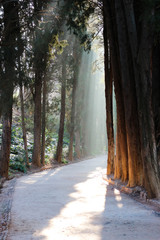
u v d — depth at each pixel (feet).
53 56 58.65
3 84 40.63
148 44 28.66
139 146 33.01
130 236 16.98
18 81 42.86
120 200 28.63
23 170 57.93
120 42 32.53
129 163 33.68
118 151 41.45
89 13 43.70
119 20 32.32
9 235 17.29
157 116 31.83
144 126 29.19
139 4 30.27
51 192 33.78
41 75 60.80
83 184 41.04
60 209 24.44
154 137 29.12
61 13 45.44
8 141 50.24
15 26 42.37
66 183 42.29
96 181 44.52
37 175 55.77
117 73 37.11
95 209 24.44
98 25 55.83
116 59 37.19
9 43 40.06
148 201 27.43
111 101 47.52
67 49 69.51
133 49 30.09
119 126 37.86
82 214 22.59
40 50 50.01
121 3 32.17
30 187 38.19
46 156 81.71
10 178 50.14
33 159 68.33
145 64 28.99
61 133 85.35
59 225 19.43
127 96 32.81
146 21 25.05
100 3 44.65
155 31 28.27
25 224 19.74
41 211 23.70
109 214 22.61
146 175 28.63
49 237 16.84
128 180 37.52
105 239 16.42
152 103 30.45
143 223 19.88
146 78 29.14
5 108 44.88
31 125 75.51
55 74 68.95
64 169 68.90
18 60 42.65
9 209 24.49
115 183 38.65
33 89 68.39
